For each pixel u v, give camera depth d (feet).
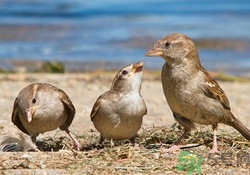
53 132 46.37
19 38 124.98
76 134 45.39
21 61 99.86
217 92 39.68
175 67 39.19
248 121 53.78
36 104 39.96
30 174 34.30
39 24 145.69
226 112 40.47
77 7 182.80
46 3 194.49
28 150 40.06
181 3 193.47
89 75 83.76
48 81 78.13
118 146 38.45
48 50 111.04
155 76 82.64
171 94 39.60
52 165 35.63
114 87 38.96
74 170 34.86
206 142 41.37
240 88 75.31
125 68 38.86
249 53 107.86
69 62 99.45
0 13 167.12
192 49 39.24
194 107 39.32
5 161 36.22
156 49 39.29
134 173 34.53
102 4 188.96
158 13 169.99
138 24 146.20
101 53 107.55
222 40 119.85
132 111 38.63
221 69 94.12
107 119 38.83
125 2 194.90
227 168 35.63
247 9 174.09
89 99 64.39
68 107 41.22
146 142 42.32
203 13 168.04
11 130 46.57
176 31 132.05
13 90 69.26
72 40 122.62
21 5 190.08
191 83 39.09
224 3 190.08
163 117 53.52
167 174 34.42
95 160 36.37
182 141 41.81
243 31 130.72
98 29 137.90
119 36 126.21
